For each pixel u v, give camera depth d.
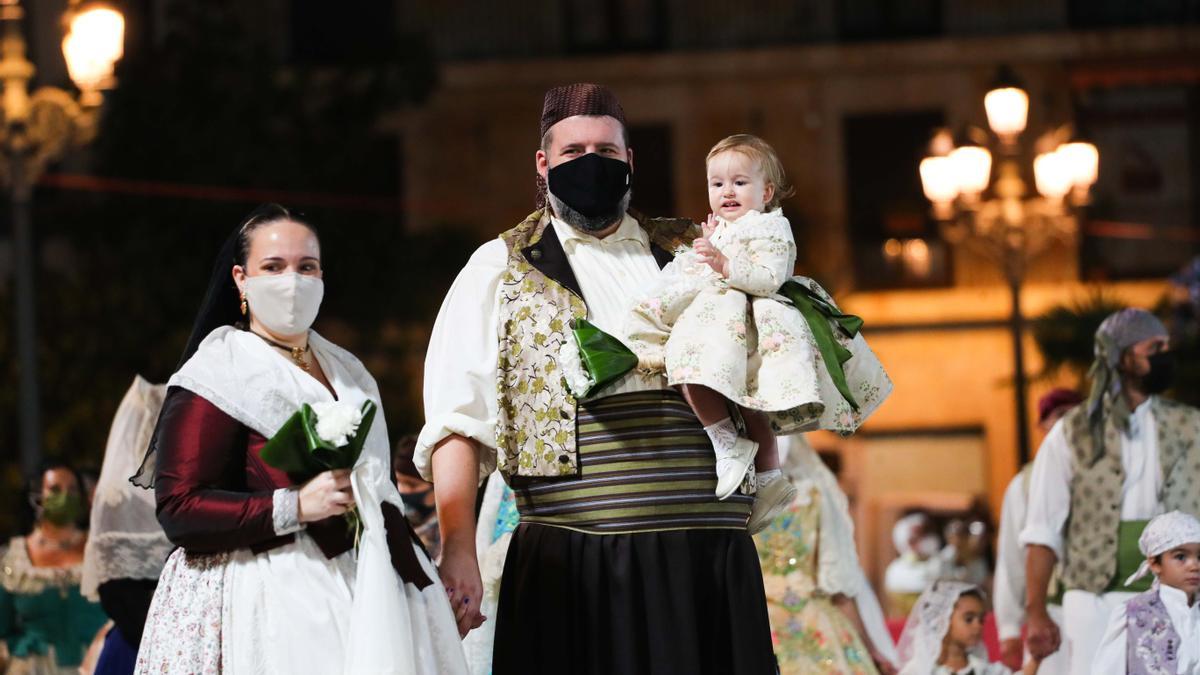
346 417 8.48
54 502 15.64
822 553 14.21
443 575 8.95
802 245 44.50
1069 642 13.91
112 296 35.84
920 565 27.25
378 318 39.25
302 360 9.20
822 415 8.73
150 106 37.94
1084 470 13.92
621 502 8.63
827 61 45.25
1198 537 12.34
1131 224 44.53
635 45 46.06
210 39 39.28
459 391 8.95
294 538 8.69
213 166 37.94
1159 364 13.81
